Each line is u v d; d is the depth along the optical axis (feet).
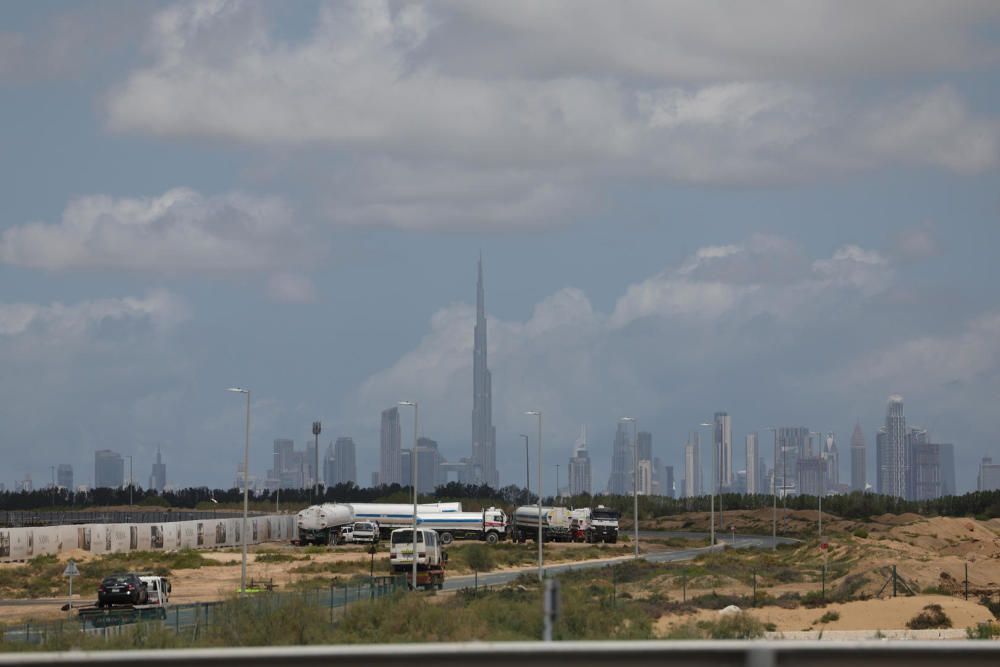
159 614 295.89
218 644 224.33
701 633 285.02
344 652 55.36
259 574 516.73
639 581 443.32
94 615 289.12
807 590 424.46
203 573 520.01
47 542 571.69
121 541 623.36
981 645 55.57
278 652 55.06
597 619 278.05
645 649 55.47
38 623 285.84
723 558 593.83
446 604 305.94
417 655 55.57
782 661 56.49
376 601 277.03
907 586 404.77
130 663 54.19
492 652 55.42
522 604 303.89
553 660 56.08
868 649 55.88
